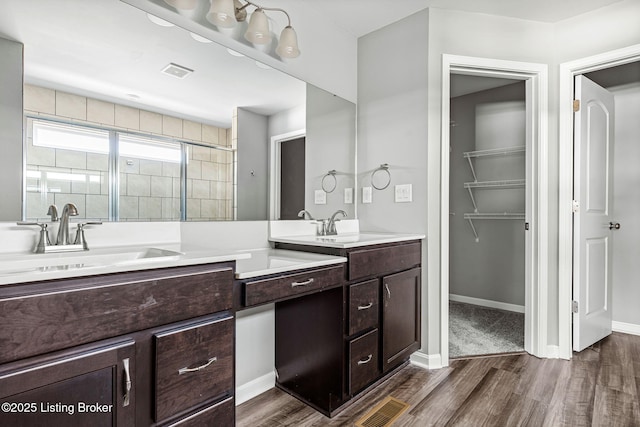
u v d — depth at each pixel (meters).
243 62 1.79
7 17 1.16
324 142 2.26
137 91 1.44
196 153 1.64
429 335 2.07
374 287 1.75
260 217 1.91
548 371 2.00
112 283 0.87
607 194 2.55
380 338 1.79
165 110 1.53
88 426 0.83
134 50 1.42
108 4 1.35
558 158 2.21
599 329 2.43
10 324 0.72
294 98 2.06
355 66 2.51
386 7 2.12
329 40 2.28
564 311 2.18
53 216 1.24
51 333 0.77
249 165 1.85
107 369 0.85
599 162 2.44
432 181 2.11
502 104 3.30
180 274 1.00
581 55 2.14
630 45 1.98
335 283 1.54
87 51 1.31
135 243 1.44
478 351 2.29
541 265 2.20
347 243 1.63
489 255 3.40
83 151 1.31
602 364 2.08
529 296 2.26
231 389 1.14
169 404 0.97
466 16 2.15
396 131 2.27
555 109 2.23
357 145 2.51
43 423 0.76
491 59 2.16
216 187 1.72
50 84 1.24
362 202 2.48
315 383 1.68
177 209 1.57
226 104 1.74
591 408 1.60
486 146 3.40
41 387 0.76
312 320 1.69
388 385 1.84
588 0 2.01
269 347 1.86
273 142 1.96
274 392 1.82
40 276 0.75
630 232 2.61
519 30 2.21
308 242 1.76
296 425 1.50
